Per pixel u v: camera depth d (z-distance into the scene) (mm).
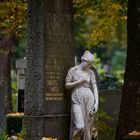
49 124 21078
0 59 28203
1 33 27000
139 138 20688
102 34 31422
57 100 21359
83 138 21297
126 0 29078
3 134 22484
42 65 20891
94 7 29984
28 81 21000
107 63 71062
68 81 21406
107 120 28125
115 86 34000
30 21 21062
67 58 21781
